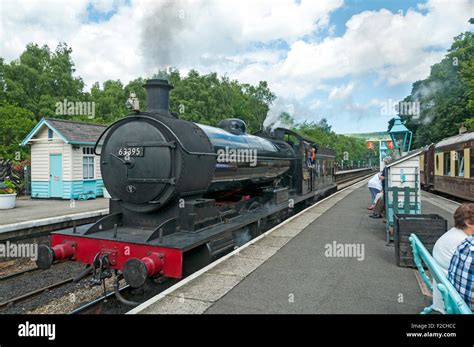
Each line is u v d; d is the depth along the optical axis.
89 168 17.08
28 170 18.39
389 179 7.83
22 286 7.63
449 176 17.75
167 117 6.35
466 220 3.60
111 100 33.69
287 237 8.28
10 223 9.65
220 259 6.43
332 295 4.82
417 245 3.94
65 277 8.27
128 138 6.32
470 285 3.20
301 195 12.66
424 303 4.57
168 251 5.21
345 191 21.47
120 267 5.57
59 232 6.19
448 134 28.89
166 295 4.75
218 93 30.27
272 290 4.98
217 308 4.39
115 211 6.72
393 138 13.59
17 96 28.80
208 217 6.51
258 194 10.41
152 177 6.04
